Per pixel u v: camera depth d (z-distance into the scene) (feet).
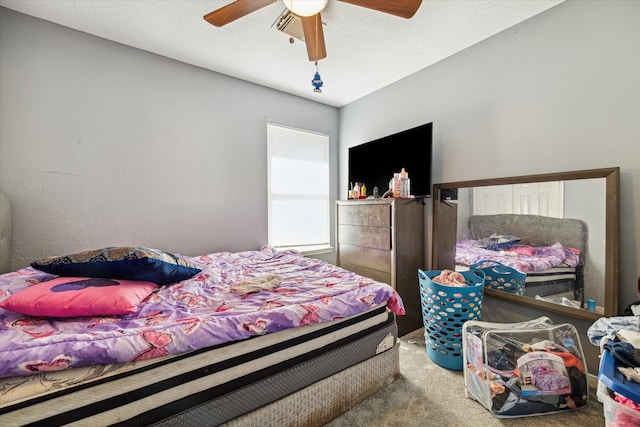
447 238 7.27
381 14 5.64
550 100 5.52
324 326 3.96
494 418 4.05
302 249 10.41
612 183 4.70
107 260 4.18
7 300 3.21
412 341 6.64
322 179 11.05
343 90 9.58
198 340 2.95
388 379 4.83
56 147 6.16
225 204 8.63
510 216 6.11
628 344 3.11
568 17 5.25
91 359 2.51
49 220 6.11
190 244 8.02
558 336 4.48
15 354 2.35
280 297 4.18
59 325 3.11
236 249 8.87
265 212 9.47
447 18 5.79
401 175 7.39
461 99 7.06
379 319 4.69
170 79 7.59
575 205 5.17
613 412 2.91
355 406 4.31
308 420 3.74
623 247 4.70
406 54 7.21
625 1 4.63
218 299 4.14
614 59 4.75
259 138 9.29
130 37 6.63
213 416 3.00
